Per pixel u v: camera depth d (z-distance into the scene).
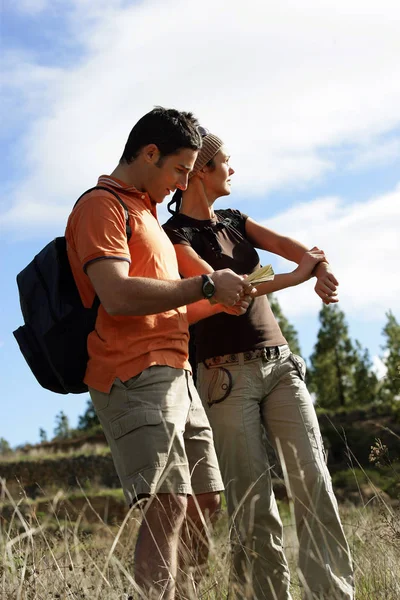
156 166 3.53
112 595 3.14
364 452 20.44
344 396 48.31
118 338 3.35
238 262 4.14
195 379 4.24
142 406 3.28
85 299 3.40
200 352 4.09
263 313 4.07
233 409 3.92
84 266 3.28
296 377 4.05
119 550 3.65
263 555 3.77
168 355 3.39
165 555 3.16
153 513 3.21
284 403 3.96
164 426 3.27
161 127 3.51
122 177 3.57
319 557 3.58
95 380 3.36
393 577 3.58
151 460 3.22
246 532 3.73
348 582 3.63
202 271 3.93
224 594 3.40
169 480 3.26
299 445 3.85
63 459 35.91
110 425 3.35
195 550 3.62
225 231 4.21
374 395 47.41
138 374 3.31
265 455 3.93
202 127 4.18
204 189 4.16
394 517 3.96
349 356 48.97
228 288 3.37
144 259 3.41
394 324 34.12
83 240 3.29
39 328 3.38
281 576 3.78
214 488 3.74
